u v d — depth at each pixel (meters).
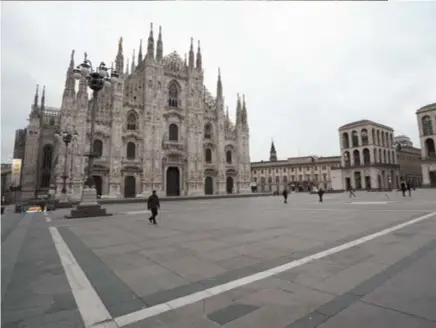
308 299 4.70
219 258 7.72
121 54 51.53
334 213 18.59
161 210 26.36
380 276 5.62
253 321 4.02
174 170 58.72
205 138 64.69
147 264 7.38
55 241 11.09
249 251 8.40
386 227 11.65
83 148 44.72
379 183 71.06
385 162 69.88
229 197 58.81
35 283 6.01
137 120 53.72
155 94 55.69
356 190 73.69
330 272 6.05
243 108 72.88
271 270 6.41
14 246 10.06
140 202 44.69
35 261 7.91
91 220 18.86
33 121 58.03
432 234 9.71
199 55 64.75
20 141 64.94
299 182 111.19
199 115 62.19
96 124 47.78
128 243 10.39
